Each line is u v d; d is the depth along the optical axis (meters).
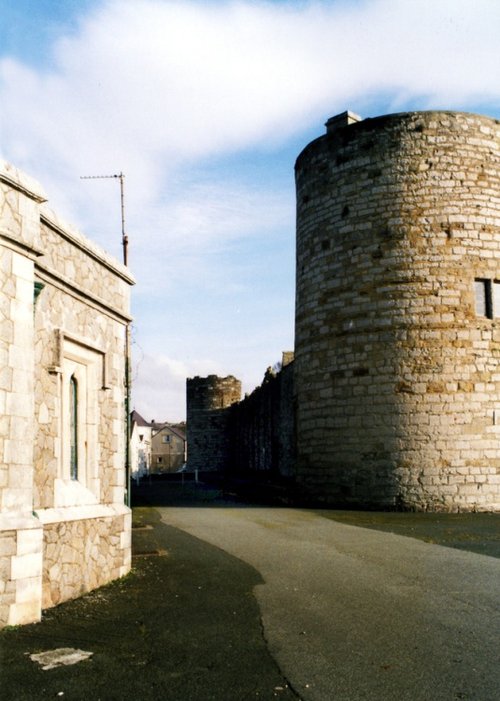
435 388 20.61
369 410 21.08
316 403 22.41
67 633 7.51
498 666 6.44
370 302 21.45
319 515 19.16
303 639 7.32
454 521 17.59
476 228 21.44
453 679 6.13
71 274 9.79
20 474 7.91
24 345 8.12
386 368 20.98
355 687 5.96
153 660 6.68
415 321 20.92
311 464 22.41
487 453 20.44
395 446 20.61
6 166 7.92
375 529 15.99
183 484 43.03
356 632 7.54
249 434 49.78
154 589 9.78
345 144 22.56
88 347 10.30
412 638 7.30
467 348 20.80
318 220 23.06
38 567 7.95
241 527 16.56
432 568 11.04
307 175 23.80
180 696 5.80
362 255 21.78
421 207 21.41
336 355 21.92
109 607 8.73
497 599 8.93
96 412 10.53
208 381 60.44
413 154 21.66
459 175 21.56
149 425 118.75
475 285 21.30
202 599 9.15
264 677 6.21
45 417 8.91
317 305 22.75
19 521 7.77
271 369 43.38
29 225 8.30
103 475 10.68
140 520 18.42
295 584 9.98
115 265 11.22
